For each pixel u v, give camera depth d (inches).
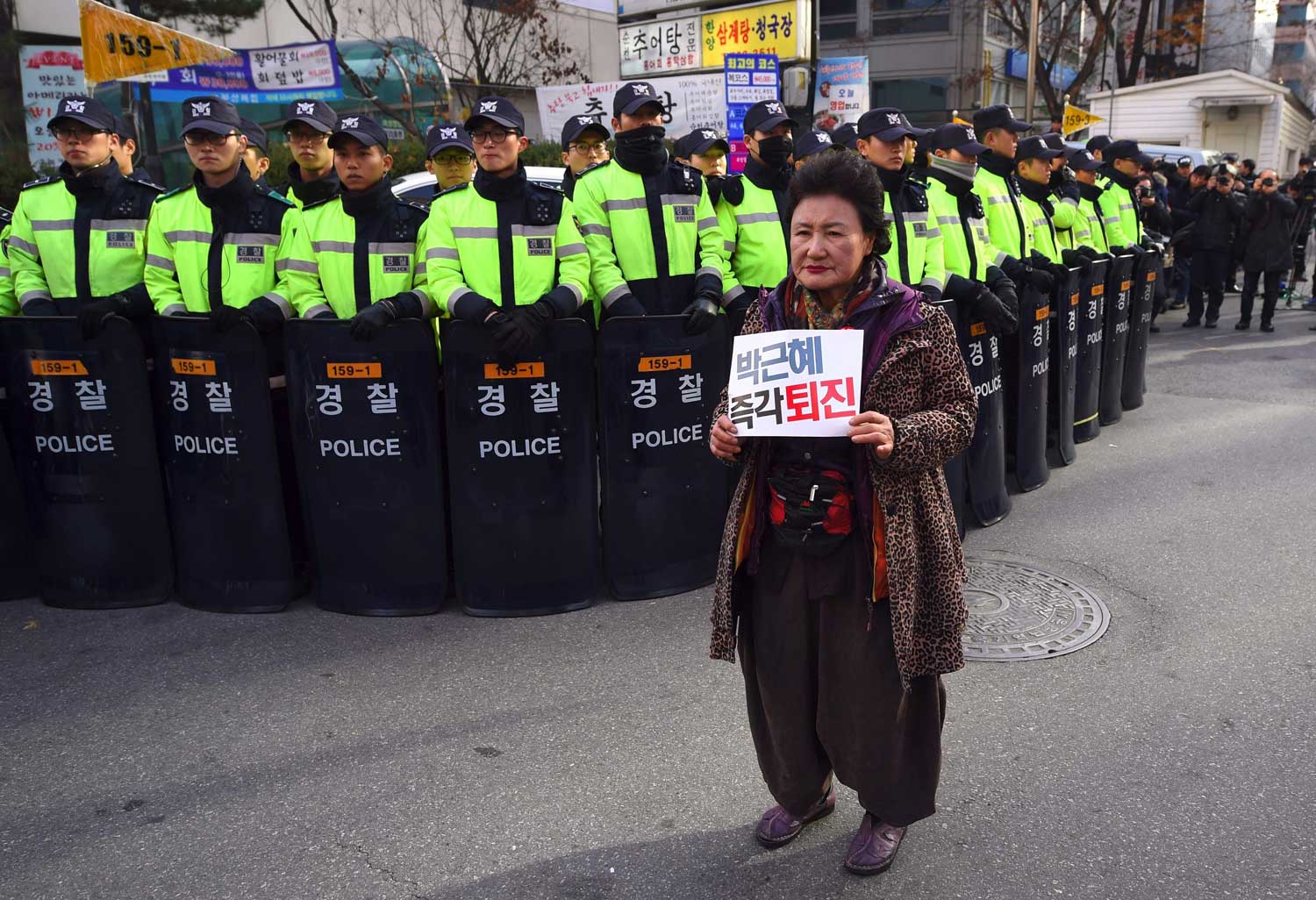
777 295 96.6
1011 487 237.0
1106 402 289.7
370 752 129.6
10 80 468.1
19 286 179.5
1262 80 1137.4
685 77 500.7
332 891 103.4
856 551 93.5
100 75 232.2
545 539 168.9
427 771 124.9
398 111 559.2
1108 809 113.7
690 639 160.7
